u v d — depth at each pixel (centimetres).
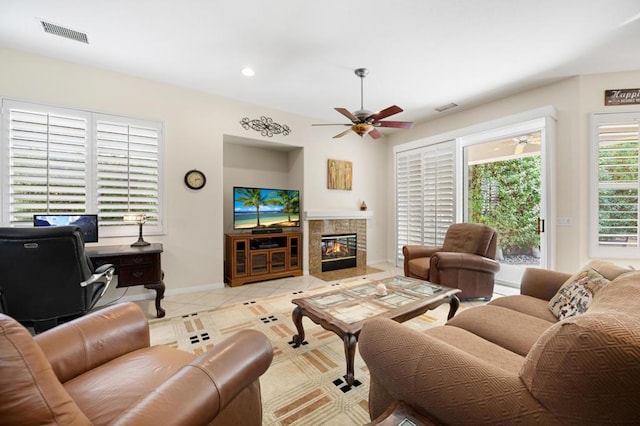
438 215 477
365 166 556
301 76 329
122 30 244
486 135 419
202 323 270
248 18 228
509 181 407
